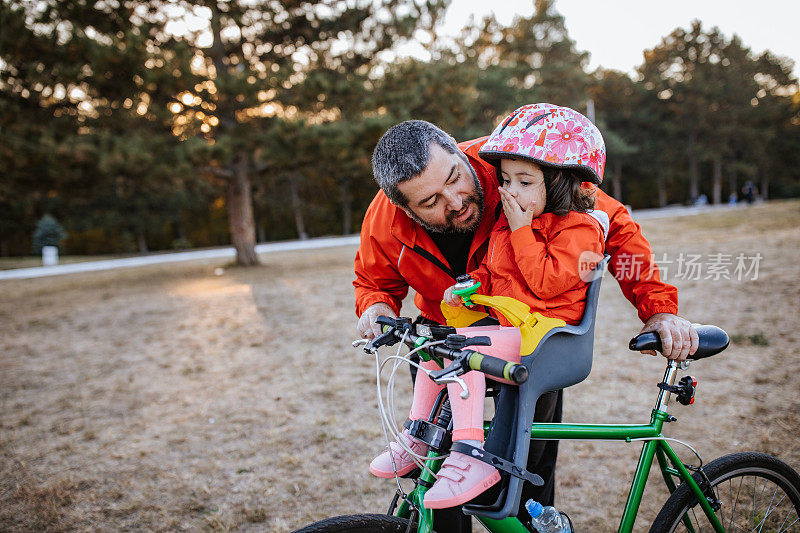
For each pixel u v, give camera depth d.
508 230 1.48
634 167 45.84
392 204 1.69
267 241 41.62
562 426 1.47
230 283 11.63
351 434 3.54
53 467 3.36
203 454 3.41
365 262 1.85
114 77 11.02
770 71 49.53
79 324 8.03
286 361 5.23
